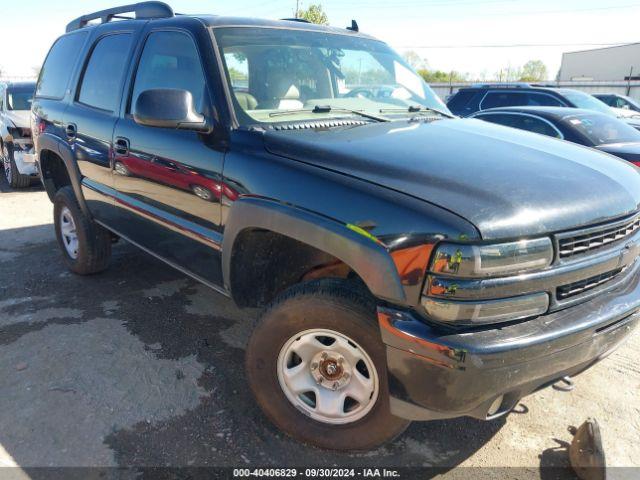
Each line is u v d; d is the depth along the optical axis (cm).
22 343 358
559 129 688
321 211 228
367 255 211
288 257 280
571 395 311
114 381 315
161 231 339
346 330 232
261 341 259
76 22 490
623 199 242
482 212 202
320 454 260
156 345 358
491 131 310
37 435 268
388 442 257
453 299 198
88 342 360
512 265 201
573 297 224
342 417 249
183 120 273
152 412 288
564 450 267
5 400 295
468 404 206
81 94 432
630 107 1450
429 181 221
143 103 272
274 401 263
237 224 265
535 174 234
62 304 419
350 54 363
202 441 267
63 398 298
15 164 843
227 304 423
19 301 423
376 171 231
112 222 401
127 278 472
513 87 1050
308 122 292
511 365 202
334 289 235
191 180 297
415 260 202
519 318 209
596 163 269
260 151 265
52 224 658
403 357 209
